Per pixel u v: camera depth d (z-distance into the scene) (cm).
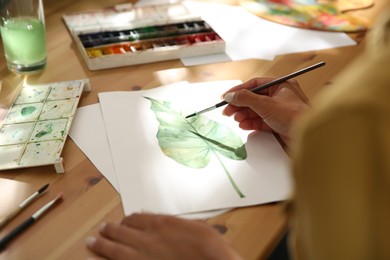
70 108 70
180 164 61
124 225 50
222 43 89
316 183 29
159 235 47
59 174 60
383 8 110
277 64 88
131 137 65
